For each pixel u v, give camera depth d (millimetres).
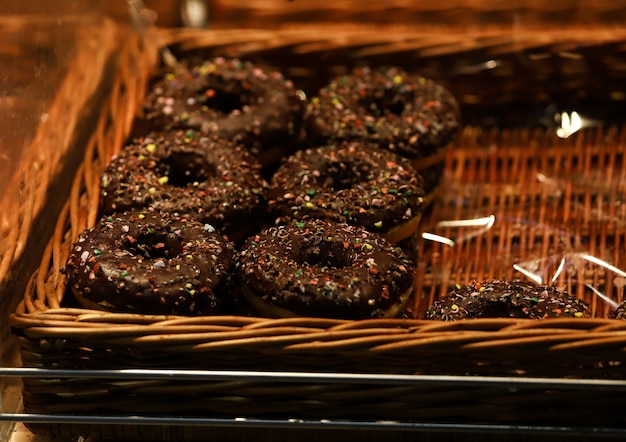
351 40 999
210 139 893
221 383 770
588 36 981
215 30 1050
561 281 879
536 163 977
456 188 962
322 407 776
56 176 889
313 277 790
